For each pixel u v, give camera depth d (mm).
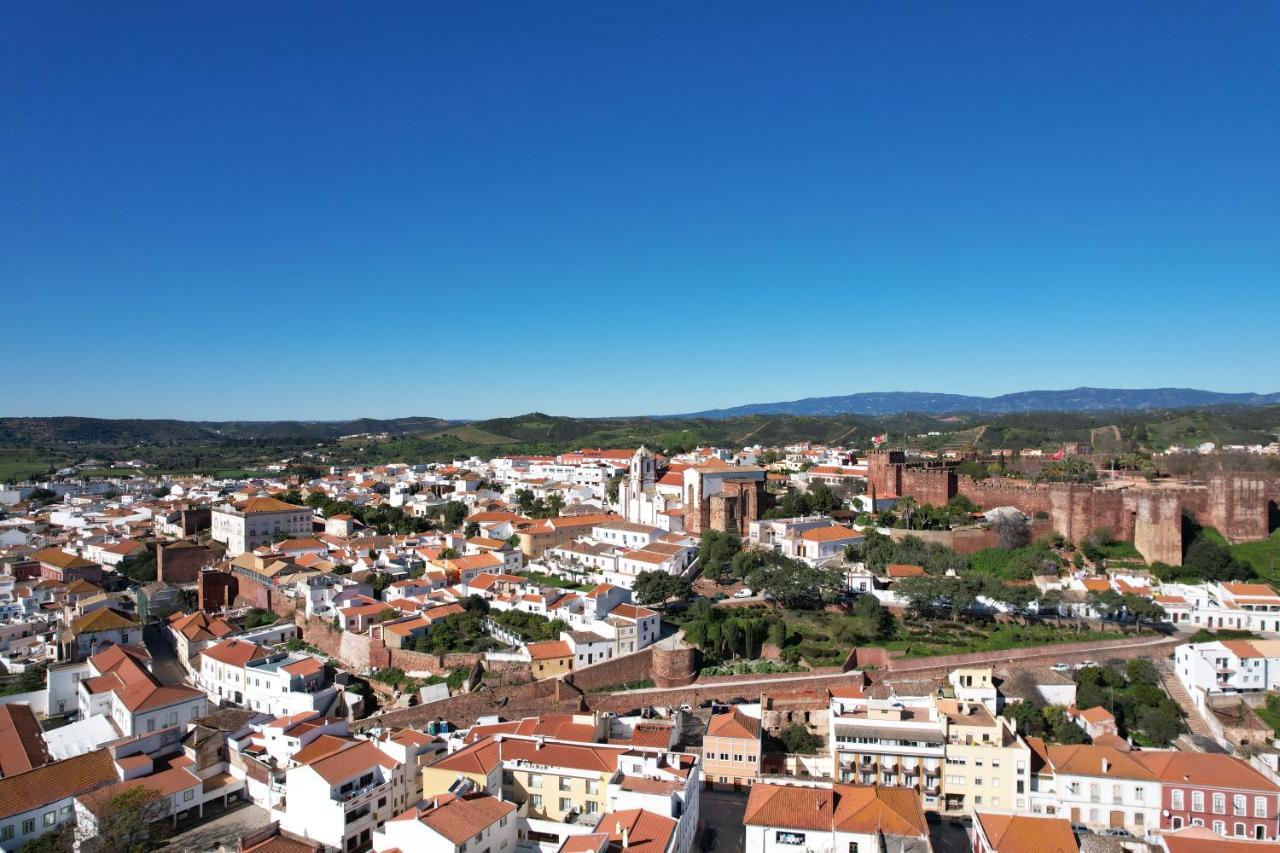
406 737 120875
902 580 174000
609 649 158250
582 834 93938
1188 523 197750
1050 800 116438
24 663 176875
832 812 101188
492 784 108750
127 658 158125
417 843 93000
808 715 143750
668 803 96188
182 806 116625
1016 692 143625
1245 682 145375
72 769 115750
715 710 143250
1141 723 136125
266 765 122438
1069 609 170250
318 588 185125
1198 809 110438
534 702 147125
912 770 121062
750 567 192375
